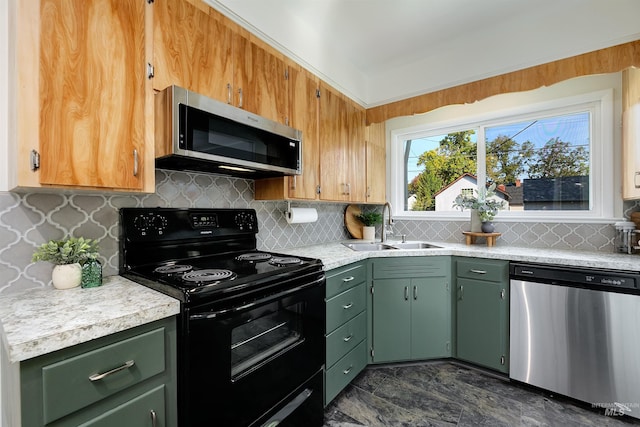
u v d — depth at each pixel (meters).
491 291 1.96
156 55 1.18
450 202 2.85
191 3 1.31
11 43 0.93
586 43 1.75
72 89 0.96
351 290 1.89
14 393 0.70
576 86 2.14
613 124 2.02
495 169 2.57
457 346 2.12
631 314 1.52
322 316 1.56
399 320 2.10
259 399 1.19
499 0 1.76
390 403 1.72
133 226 1.35
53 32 0.92
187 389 0.95
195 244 1.59
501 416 1.59
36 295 1.01
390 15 1.91
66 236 1.19
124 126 1.08
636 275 1.51
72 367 0.72
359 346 1.97
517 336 1.86
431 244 2.54
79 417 0.74
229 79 1.46
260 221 2.07
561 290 1.71
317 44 2.09
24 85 0.86
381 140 3.01
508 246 2.35
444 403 1.72
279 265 1.44
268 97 1.68
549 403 1.70
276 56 1.77
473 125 2.67
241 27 1.56
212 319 1.01
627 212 1.97
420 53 2.34
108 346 0.79
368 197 2.76
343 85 2.37
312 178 2.04
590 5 1.75
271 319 1.29
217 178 1.79
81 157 0.98
